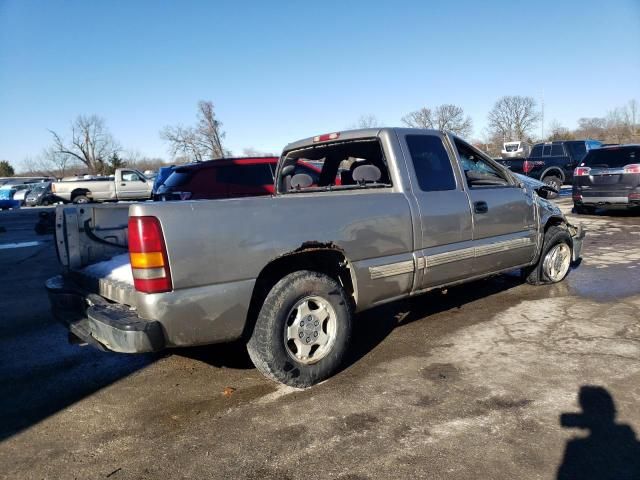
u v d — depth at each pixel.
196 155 58.06
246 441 2.92
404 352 4.16
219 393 3.59
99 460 2.82
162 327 3.02
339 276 3.98
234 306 3.21
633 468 2.51
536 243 5.49
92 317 3.26
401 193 4.15
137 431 3.12
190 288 3.07
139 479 2.62
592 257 7.63
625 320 4.66
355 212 3.79
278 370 3.42
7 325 5.56
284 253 3.40
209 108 56.81
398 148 4.26
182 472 2.66
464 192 4.61
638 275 6.37
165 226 2.98
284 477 2.57
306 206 3.56
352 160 4.99
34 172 98.88
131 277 3.58
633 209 13.10
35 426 3.25
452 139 4.72
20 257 10.91
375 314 5.22
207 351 4.46
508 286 6.06
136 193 27.44
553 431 2.86
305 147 5.18
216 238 3.14
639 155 11.23
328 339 3.67
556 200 16.78
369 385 3.56
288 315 3.45
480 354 4.02
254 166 10.47
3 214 25.69
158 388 3.74
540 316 4.89
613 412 3.03
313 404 3.33
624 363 3.71
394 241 4.02
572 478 2.45
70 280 4.33
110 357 4.45
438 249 4.35
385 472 2.56
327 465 2.65
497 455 2.65
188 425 3.16
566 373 3.59
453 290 6.00
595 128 67.44
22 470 2.76
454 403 3.23
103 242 4.61
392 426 3.00
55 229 4.33
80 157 81.69
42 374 4.12
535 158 17.98
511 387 3.41
